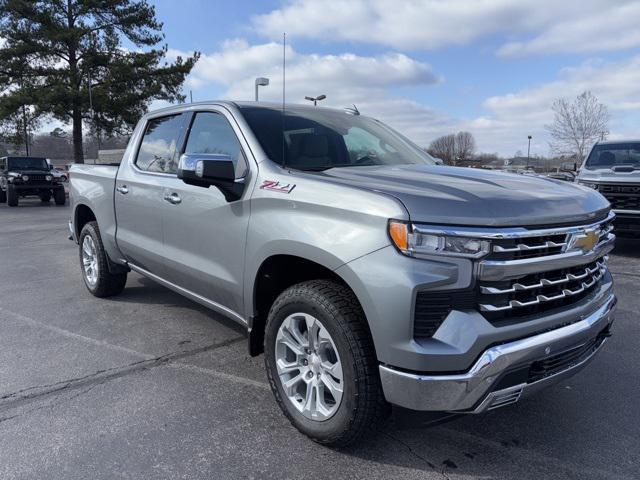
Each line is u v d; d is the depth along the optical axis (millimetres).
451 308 2314
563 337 2512
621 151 9531
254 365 3850
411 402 2328
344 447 2729
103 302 5406
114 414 3111
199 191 3521
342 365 2531
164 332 4520
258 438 2867
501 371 2326
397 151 4035
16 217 15195
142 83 30031
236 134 3457
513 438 2902
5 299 5539
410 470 2602
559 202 2623
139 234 4395
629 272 6977
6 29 27938
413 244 2273
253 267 3039
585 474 2584
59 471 2566
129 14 29375
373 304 2346
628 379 3672
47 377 3605
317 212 2656
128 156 4711
